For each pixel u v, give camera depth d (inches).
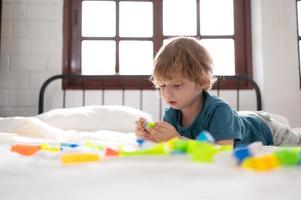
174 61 36.2
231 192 10.5
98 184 11.3
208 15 89.2
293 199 10.1
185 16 88.7
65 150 21.5
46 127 46.6
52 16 82.2
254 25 85.7
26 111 80.6
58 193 10.5
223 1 88.7
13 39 81.4
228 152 14.6
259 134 45.1
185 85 36.3
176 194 10.3
